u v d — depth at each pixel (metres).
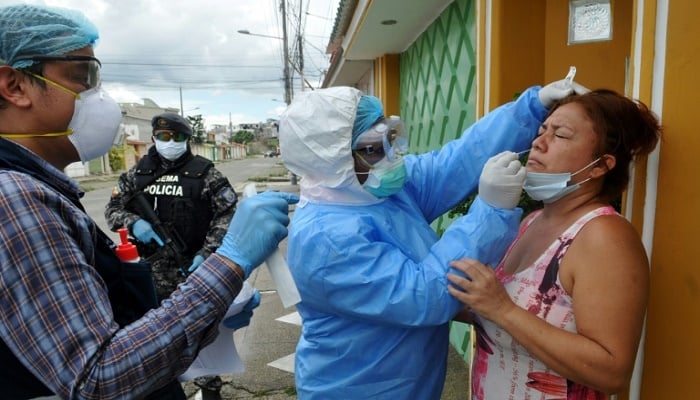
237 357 1.51
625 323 1.01
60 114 0.96
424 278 1.18
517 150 1.57
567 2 2.35
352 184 1.30
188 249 2.88
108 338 0.81
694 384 1.10
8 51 0.89
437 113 4.09
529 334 1.08
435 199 1.64
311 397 1.44
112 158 30.55
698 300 1.08
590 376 1.02
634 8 1.29
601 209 1.14
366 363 1.35
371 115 1.28
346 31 5.81
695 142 1.08
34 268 0.77
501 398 1.27
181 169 2.90
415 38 5.07
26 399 0.88
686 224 1.11
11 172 0.82
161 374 0.84
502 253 1.22
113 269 1.03
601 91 1.20
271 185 19.03
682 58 1.11
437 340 1.43
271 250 1.00
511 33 2.38
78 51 0.97
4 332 0.78
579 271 1.08
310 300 1.32
